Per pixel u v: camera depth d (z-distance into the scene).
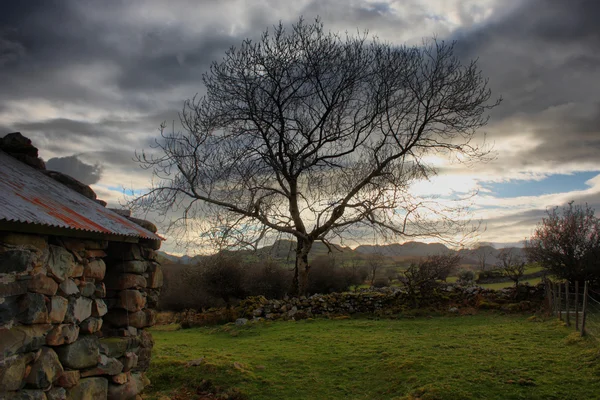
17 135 7.21
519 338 10.88
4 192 5.02
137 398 6.80
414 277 18.33
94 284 6.06
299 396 8.23
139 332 7.20
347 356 10.36
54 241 5.29
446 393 7.38
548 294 15.14
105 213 7.00
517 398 7.03
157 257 7.90
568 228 18.47
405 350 10.34
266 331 14.58
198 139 17.92
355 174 20.17
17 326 4.58
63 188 7.07
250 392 8.44
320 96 19.80
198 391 8.65
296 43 19.05
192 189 18.22
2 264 4.38
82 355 5.61
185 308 24.03
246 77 18.53
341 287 28.05
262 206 19.89
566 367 8.16
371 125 20.30
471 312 16.30
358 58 19.59
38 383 4.74
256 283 24.27
